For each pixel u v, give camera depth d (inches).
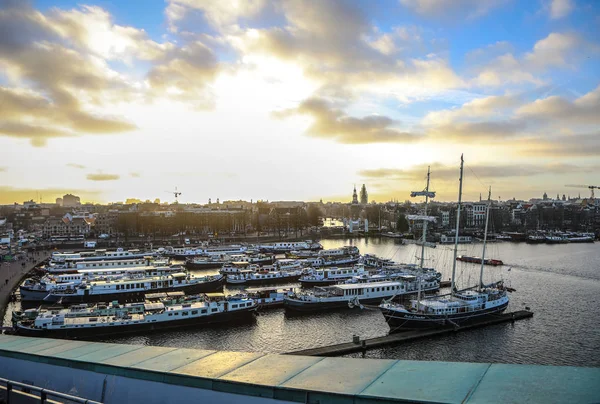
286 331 4256.9
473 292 5002.5
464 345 3794.3
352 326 4404.5
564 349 3673.7
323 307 5024.6
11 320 4576.8
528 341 3873.0
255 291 5418.3
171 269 7091.5
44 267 7613.2
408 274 6628.9
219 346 3848.4
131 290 5762.8
